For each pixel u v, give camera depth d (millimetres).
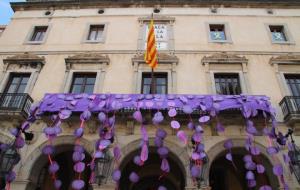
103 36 15117
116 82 12992
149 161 12773
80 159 9492
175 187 12742
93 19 16125
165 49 14367
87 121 11148
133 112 10797
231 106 10594
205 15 15961
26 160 10594
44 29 16062
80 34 15383
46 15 16594
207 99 10781
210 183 12516
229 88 12938
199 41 14680
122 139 10781
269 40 14734
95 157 9461
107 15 16234
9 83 13453
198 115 10828
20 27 15969
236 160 12484
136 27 15539
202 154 9258
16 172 10289
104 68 13500
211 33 15391
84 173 12594
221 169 12781
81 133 9695
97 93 12203
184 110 10047
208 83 12805
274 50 14234
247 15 15938
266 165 10594
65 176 12664
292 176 9984
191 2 16344
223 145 10617
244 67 13305
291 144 9852
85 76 13547
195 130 9938
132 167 12859
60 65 13914
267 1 16234
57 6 16906
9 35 15531
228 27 15328
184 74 13164
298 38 14812
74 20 16141
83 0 16703
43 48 14750
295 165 9422
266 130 10094
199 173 9289
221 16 15930
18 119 11406
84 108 10789
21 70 13664
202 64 13547
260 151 10562
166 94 11609
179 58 13836
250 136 10344
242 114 10695
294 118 10750
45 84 13133
